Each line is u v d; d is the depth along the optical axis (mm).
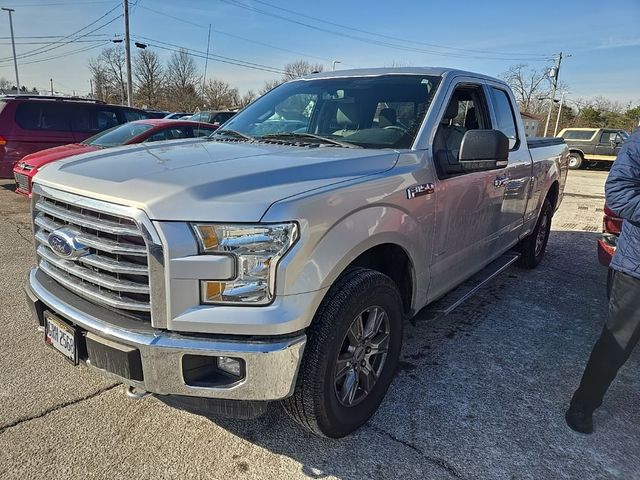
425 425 2807
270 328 2047
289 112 3695
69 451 2494
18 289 4629
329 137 3307
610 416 2984
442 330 4098
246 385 2092
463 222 3459
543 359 3641
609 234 3822
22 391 2986
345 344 2551
